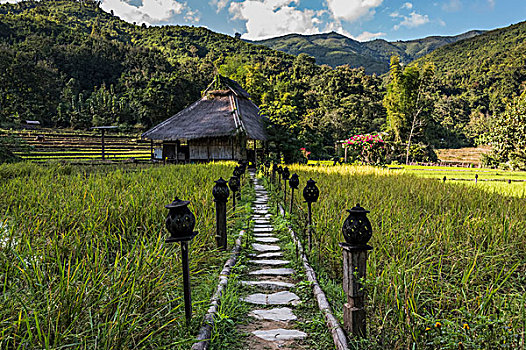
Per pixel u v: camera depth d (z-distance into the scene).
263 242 6.26
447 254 4.14
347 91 73.50
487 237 4.73
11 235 3.60
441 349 2.36
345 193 7.85
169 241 2.84
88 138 47.12
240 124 24.94
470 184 11.63
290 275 4.55
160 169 14.69
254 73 47.62
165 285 3.08
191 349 2.60
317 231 5.39
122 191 6.91
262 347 2.86
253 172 23.41
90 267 3.04
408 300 2.86
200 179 10.52
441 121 77.12
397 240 4.44
